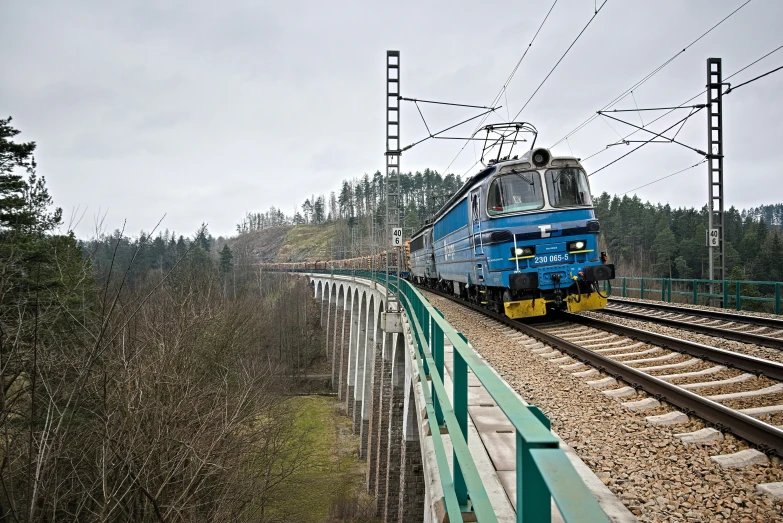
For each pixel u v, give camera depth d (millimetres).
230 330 19203
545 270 11648
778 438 4219
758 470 4043
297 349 53406
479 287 14742
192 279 20344
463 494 3088
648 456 4426
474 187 13570
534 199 11945
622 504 3596
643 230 65938
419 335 7129
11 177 14406
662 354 8469
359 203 150125
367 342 32000
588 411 5703
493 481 3764
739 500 3623
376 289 26734
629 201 72688
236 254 101750
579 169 12219
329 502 23781
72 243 13469
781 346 8430
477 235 13359
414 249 31375
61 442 8898
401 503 12398
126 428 10078
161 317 16156
